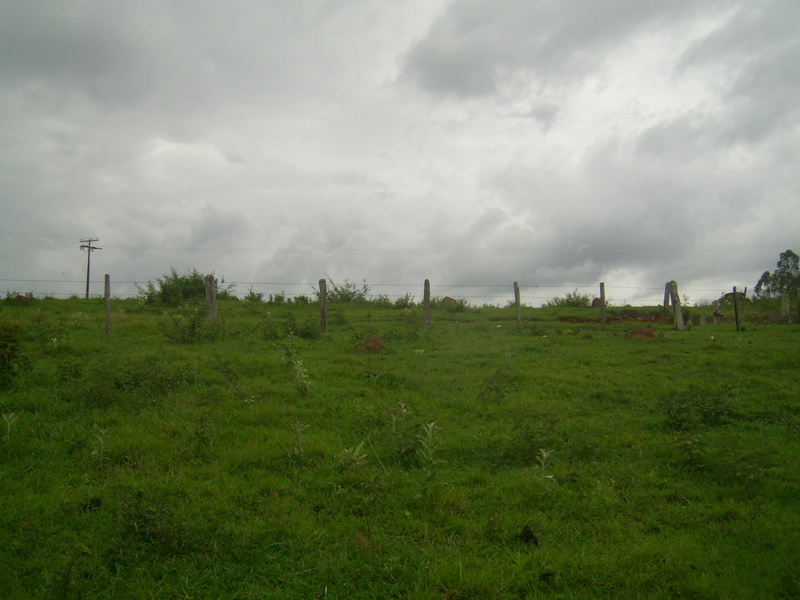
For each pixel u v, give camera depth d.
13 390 8.63
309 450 6.80
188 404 8.43
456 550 4.77
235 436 7.28
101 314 19.55
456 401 9.29
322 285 17.88
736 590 4.22
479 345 15.30
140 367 9.45
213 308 16.91
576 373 11.71
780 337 18.39
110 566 4.46
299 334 15.63
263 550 4.72
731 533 5.16
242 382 9.84
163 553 4.63
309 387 9.34
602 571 4.50
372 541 4.84
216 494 5.62
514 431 7.86
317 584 4.30
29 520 4.99
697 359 13.46
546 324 22.28
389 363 12.13
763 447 7.34
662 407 8.59
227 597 4.15
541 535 5.12
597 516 5.51
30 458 6.35
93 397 8.14
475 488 6.02
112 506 5.29
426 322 19.11
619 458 7.07
